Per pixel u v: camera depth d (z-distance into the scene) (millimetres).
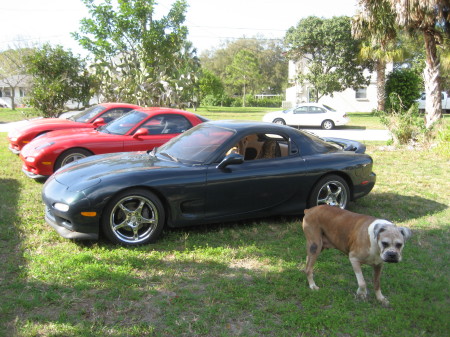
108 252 4621
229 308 3574
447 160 10898
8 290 3723
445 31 14031
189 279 4113
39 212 5980
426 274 4379
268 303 3695
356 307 3668
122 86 17844
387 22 13930
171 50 19812
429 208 6766
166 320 3355
